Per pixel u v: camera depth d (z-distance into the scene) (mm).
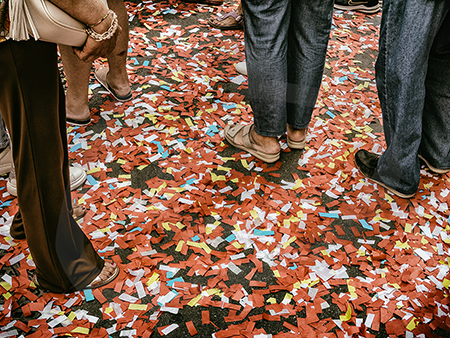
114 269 1455
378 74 1721
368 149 2154
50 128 1076
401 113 1617
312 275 1524
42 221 1181
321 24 1636
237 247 1601
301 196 1857
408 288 1495
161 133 2162
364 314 1416
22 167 1112
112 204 1744
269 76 1684
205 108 2365
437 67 1740
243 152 2086
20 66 958
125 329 1318
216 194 1834
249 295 1438
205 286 1466
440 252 1646
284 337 1314
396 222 1770
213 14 3330
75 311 1356
